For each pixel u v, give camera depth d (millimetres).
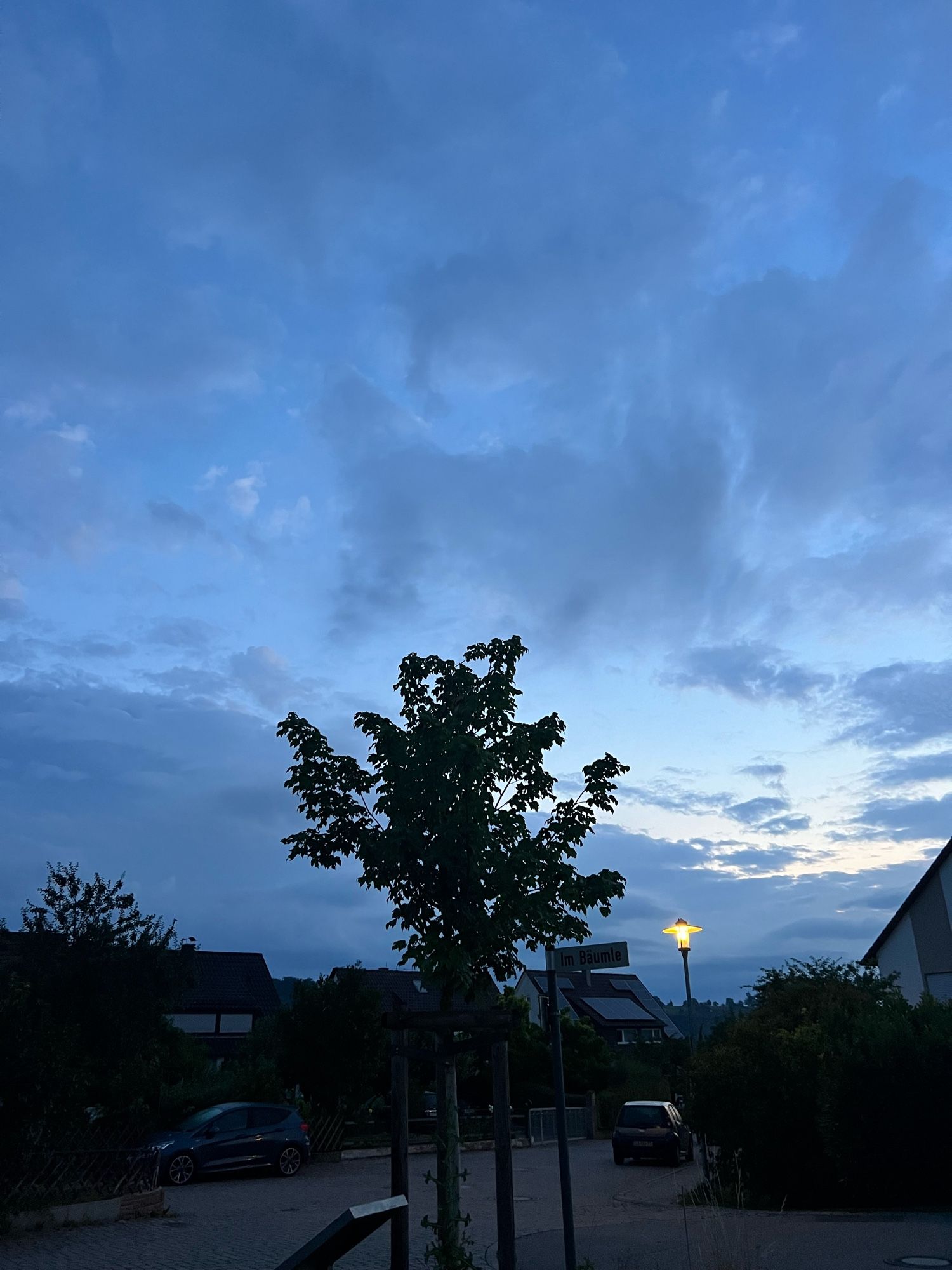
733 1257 8672
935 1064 13664
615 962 8641
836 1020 15508
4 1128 13328
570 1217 7938
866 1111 13750
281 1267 3832
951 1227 11430
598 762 8805
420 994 56781
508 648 9180
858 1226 11766
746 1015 20438
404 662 9055
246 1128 20719
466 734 8219
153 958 20266
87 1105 19453
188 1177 19234
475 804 7863
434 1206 15883
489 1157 28500
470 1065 36219
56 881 19984
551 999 8609
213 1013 47625
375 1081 31266
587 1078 42375
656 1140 25922
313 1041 27391
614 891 8422
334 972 29031
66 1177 14109
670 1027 70562
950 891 24812
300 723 8703
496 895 7918
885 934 25953
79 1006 18875
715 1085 16125
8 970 15070
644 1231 12797
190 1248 11867
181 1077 24469
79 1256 11219
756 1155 15312
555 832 8656
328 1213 15156
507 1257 7266
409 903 8250
